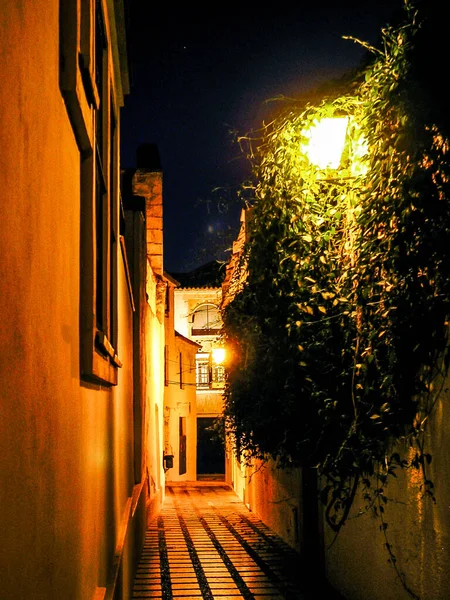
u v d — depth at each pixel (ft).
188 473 106.63
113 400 19.21
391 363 16.83
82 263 10.76
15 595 5.22
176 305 120.78
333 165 20.84
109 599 14.02
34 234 6.24
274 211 23.40
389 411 17.83
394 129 16.38
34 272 6.23
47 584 6.88
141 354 39.40
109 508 16.92
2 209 4.85
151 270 53.93
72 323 9.36
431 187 14.80
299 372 24.48
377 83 17.51
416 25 15.35
